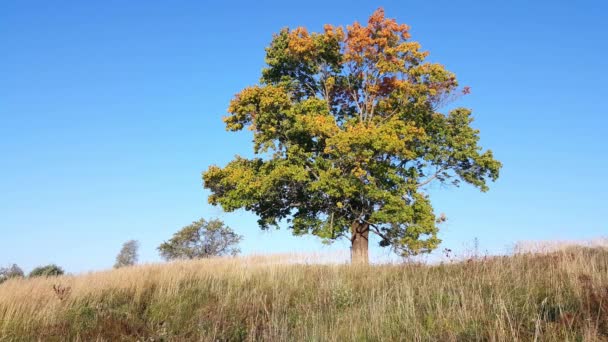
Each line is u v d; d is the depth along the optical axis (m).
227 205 23.14
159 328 10.58
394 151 21.97
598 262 11.95
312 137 23.38
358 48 24.67
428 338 7.62
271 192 23.38
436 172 26.19
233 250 36.59
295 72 26.89
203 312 11.65
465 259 14.40
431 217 22.62
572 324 7.13
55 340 9.81
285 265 16.94
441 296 9.59
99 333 9.86
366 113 25.31
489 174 25.94
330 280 13.97
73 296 12.95
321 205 24.41
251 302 12.38
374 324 8.60
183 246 35.91
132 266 19.66
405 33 24.69
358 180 21.94
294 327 9.97
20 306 11.83
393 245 23.41
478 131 25.94
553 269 10.77
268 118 22.77
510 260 12.61
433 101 25.08
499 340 6.79
